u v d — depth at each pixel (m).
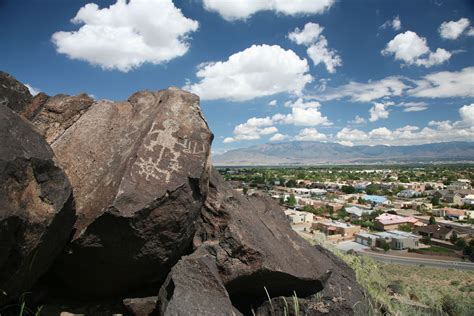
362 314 6.35
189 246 6.83
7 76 7.67
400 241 55.03
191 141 6.59
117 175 5.89
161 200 5.65
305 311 6.09
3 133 4.19
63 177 4.79
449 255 50.59
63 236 5.12
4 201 3.95
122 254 5.65
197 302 5.09
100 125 6.73
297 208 87.25
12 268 4.31
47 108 6.79
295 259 6.58
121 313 6.09
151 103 7.43
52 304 6.09
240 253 5.97
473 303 9.12
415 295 10.26
